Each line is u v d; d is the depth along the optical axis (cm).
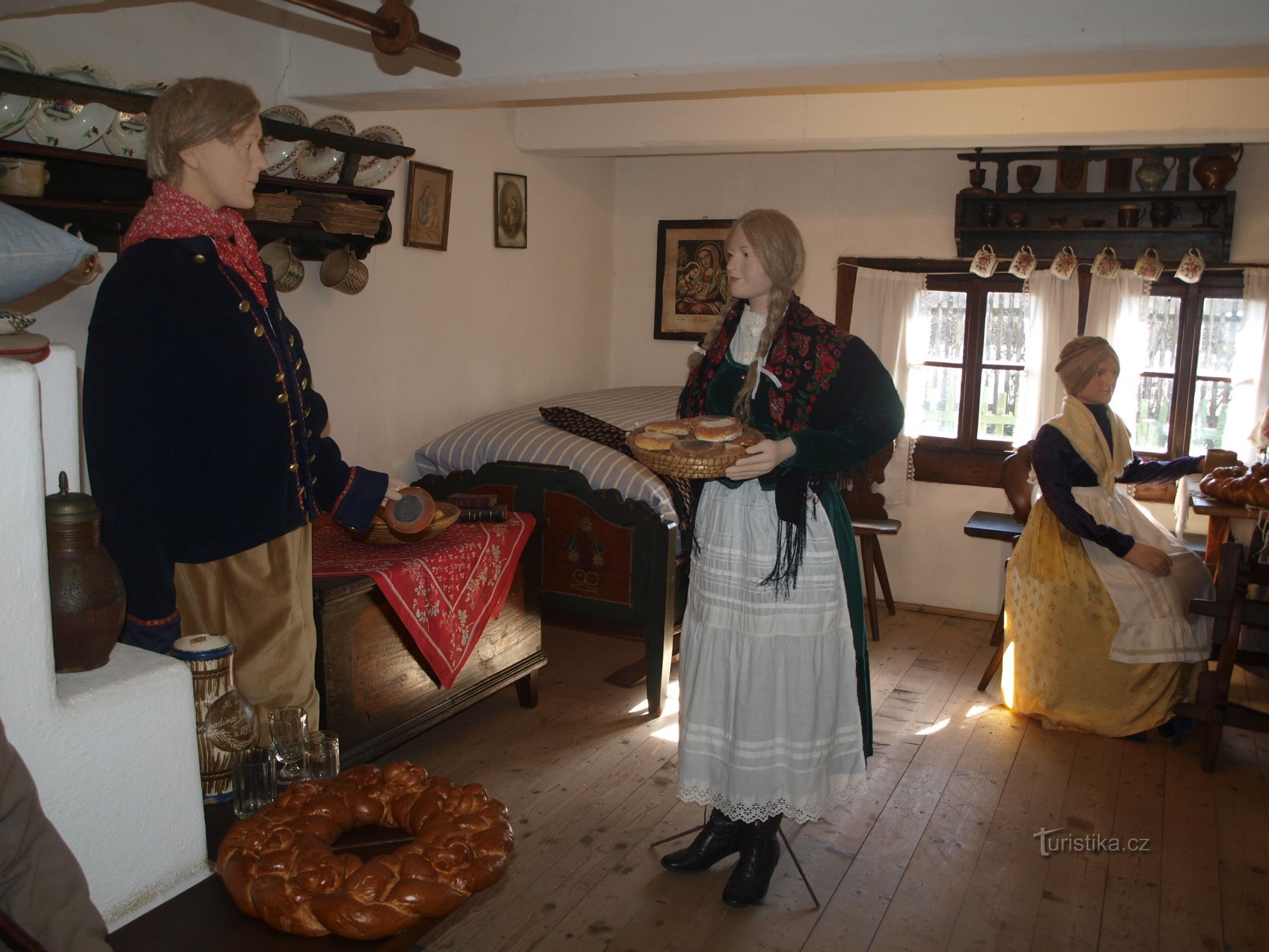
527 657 342
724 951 225
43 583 133
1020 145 392
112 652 155
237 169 182
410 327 378
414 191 365
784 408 216
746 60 264
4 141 208
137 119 238
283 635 198
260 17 303
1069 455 346
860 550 445
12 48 204
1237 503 358
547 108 426
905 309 467
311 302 330
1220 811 293
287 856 140
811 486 218
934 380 477
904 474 475
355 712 265
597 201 504
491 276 423
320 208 296
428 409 394
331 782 164
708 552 226
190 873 156
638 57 273
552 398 452
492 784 300
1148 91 351
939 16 245
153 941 134
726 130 402
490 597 303
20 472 130
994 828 281
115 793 145
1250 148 412
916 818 287
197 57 284
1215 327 430
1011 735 346
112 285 175
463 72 293
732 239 215
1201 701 324
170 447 181
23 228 146
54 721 136
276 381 192
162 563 177
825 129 391
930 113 377
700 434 199
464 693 308
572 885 249
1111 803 297
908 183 465
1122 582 335
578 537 354
